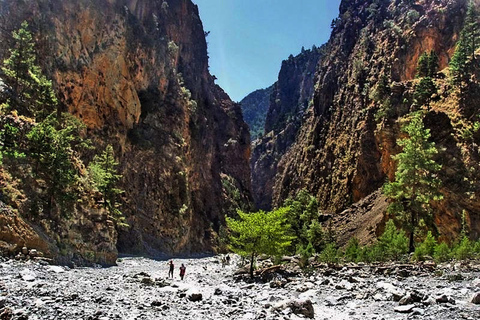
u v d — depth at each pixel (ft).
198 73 481.05
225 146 510.99
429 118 193.98
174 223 248.93
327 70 538.06
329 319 36.78
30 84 129.59
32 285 47.73
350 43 526.98
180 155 281.74
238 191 468.75
